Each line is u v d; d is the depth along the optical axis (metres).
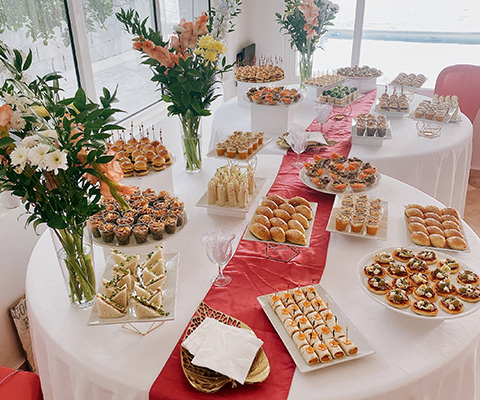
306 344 1.31
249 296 1.58
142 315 1.38
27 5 2.42
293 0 4.21
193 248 1.86
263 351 1.31
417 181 2.87
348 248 1.84
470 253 1.76
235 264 1.74
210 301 1.55
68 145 1.28
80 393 1.35
